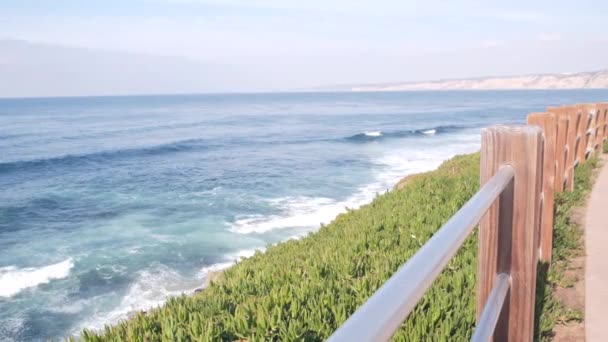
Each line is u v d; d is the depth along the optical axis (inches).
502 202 96.1
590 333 164.4
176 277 593.3
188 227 805.9
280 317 169.9
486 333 70.2
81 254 707.4
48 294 566.9
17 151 2143.2
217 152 1914.4
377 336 27.6
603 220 295.0
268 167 1445.6
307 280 211.9
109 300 544.1
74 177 1435.8
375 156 1573.6
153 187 1214.9
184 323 178.4
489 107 5546.3
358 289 194.7
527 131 94.4
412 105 6766.7
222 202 984.3
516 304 97.3
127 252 697.6
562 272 221.5
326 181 1147.9
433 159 1438.2
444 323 155.0
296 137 2474.2
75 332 477.7
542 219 216.1
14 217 967.6
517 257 96.3
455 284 192.2
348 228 344.8
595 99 7249.0
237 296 218.4
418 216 321.4
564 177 356.2
